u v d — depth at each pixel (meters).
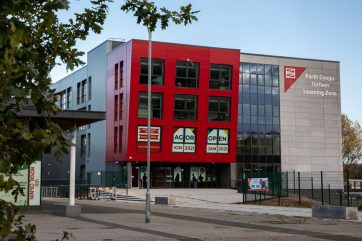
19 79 2.70
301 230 17.53
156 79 62.12
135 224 19.00
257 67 70.88
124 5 3.82
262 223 20.39
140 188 61.56
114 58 66.00
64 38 3.45
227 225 19.27
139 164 62.78
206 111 64.12
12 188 2.56
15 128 2.52
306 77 73.56
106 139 67.62
